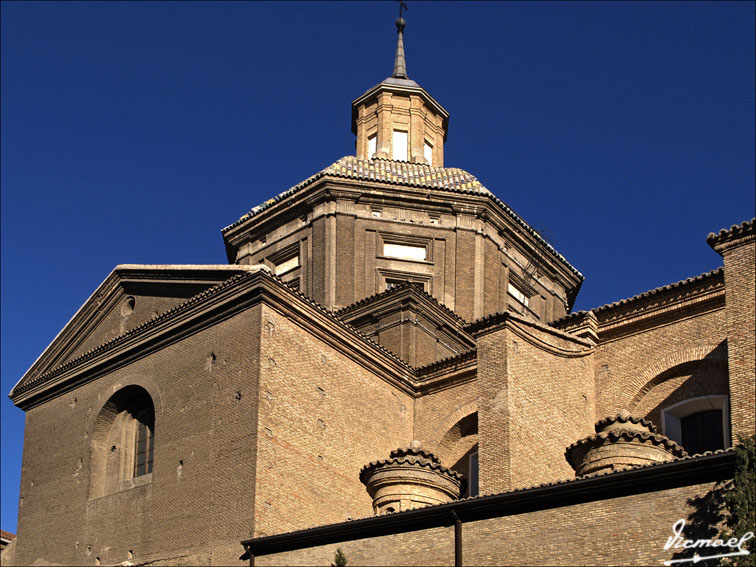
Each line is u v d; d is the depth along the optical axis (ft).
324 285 131.54
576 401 103.19
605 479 76.84
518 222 141.08
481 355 99.40
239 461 95.66
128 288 115.75
